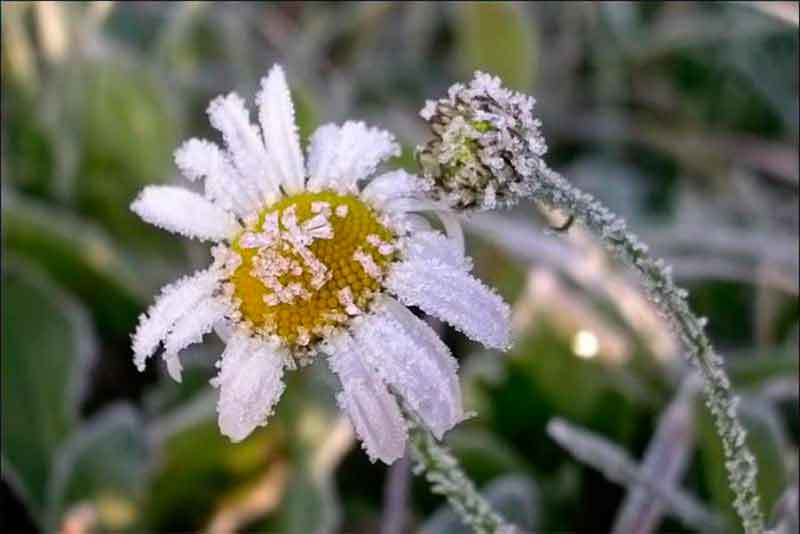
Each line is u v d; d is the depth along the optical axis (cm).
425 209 20
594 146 38
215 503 29
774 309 31
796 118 36
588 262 29
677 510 27
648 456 27
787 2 29
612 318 30
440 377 20
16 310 30
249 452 29
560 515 29
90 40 33
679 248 32
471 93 19
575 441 26
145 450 28
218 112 21
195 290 20
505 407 30
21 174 34
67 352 30
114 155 33
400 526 28
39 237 31
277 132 21
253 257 20
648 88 39
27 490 29
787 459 26
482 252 31
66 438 29
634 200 35
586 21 38
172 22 35
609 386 29
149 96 32
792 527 25
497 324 20
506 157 19
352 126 21
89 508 28
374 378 20
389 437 20
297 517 28
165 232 33
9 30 34
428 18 40
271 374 20
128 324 32
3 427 29
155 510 29
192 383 30
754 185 36
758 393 28
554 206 20
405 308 20
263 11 39
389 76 39
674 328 20
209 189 21
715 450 26
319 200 20
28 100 35
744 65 37
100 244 31
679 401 27
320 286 20
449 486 22
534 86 37
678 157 37
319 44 38
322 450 28
